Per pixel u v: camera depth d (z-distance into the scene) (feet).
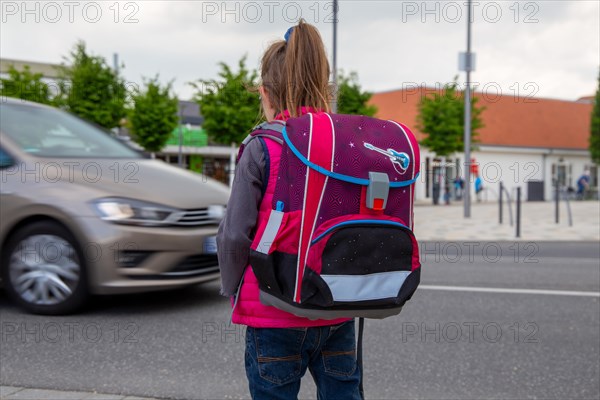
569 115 139.23
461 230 43.01
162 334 13.84
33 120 17.92
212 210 16.43
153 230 15.07
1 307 16.10
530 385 11.13
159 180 16.53
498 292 19.17
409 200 5.65
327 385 6.09
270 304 5.42
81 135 18.56
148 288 15.06
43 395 10.22
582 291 19.39
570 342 13.73
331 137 5.26
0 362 11.93
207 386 10.85
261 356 5.67
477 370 11.89
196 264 15.93
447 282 20.94
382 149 5.46
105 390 10.57
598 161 128.36
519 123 128.26
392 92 124.26
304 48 5.84
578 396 10.62
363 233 5.25
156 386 10.80
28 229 15.30
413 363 12.29
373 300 5.28
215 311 15.93
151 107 77.77
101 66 65.51
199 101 69.05
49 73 110.11
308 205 5.20
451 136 93.09
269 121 5.86
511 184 117.80
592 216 57.67
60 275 15.11
